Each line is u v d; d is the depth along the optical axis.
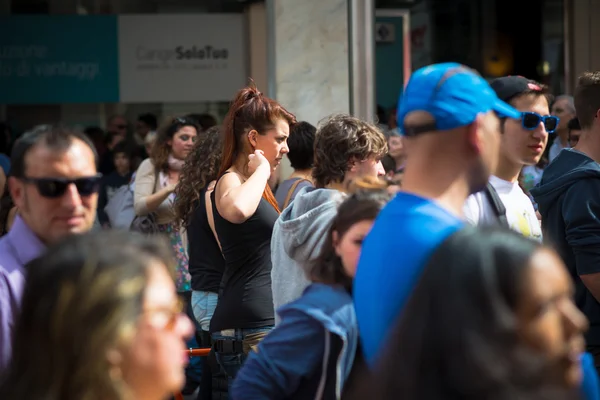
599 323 6.93
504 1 20.95
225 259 7.48
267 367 4.67
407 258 3.66
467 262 2.53
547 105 6.85
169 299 2.82
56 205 4.64
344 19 15.45
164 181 12.18
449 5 20.56
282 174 15.05
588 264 6.75
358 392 2.77
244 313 7.23
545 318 2.50
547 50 21.31
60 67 20.83
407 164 3.97
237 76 20.81
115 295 2.69
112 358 2.66
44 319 2.71
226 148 7.80
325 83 15.47
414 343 2.54
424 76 3.94
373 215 4.63
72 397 2.66
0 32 20.70
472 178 3.91
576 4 21.06
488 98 3.92
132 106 20.95
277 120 7.68
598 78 7.21
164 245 2.92
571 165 7.08
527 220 6.71
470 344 2.43
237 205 7.07
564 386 2.54
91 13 20.78
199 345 10.96
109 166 19.73
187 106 20.94
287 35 15.37
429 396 2.49
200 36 20.73
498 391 2.38
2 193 9.16
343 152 6.45
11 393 2.74
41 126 4.94
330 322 4.59
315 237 5.83
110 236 2.88
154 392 2.75
